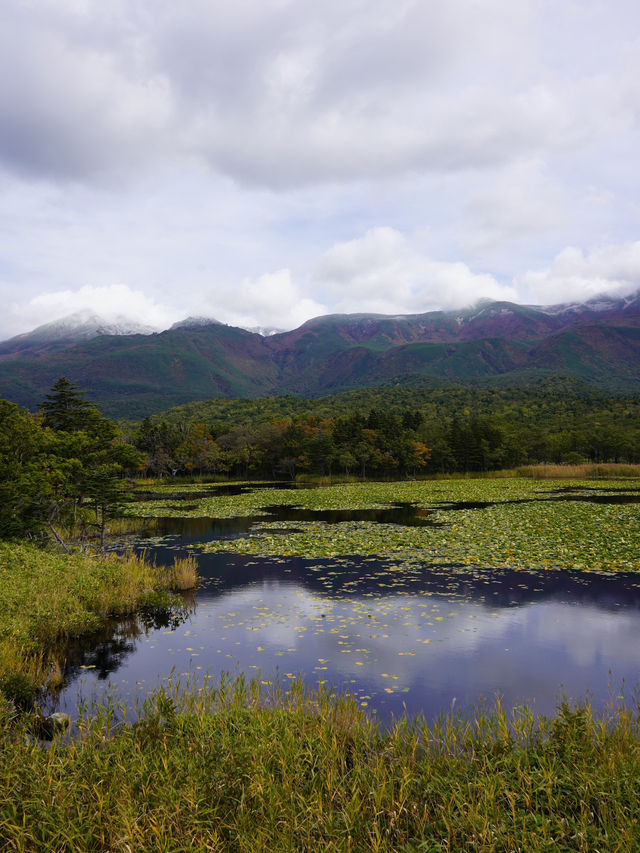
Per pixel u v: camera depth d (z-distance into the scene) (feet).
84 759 23.75
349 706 29.48
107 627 49.88
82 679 38.09
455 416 618.44
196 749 24.11
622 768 21.17
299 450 367.04
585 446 407.03
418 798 20.83
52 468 85.30
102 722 27.96
